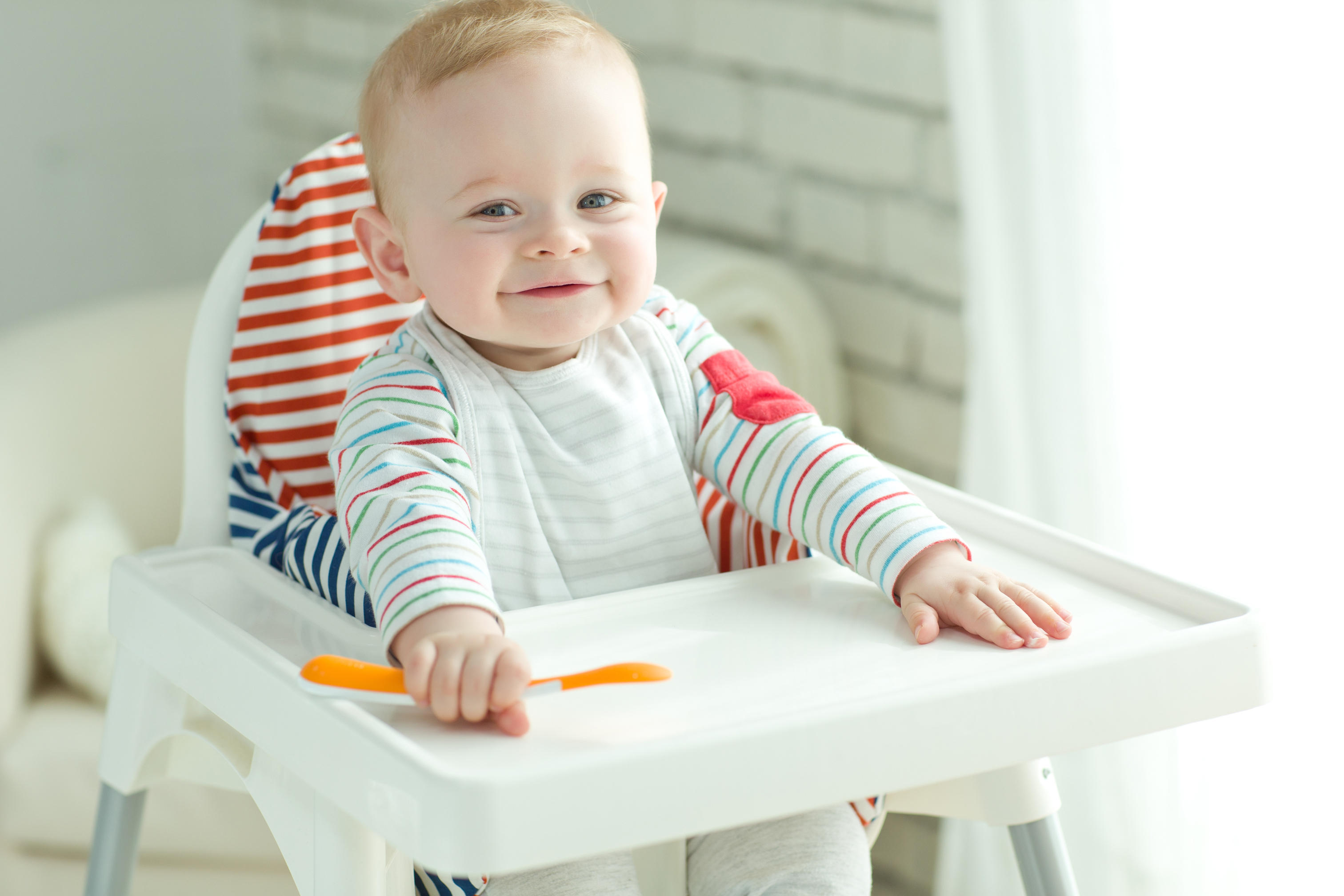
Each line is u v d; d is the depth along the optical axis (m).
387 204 0.90
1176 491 1.28
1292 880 1.24
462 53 0.84
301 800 0.75
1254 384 1.20
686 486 0.91
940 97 1.65
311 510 0.92
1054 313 1.34
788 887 0.80
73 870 1.53
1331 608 1.17
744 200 1.98
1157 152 1.24
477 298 0.84
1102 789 1.38
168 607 0.77
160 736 0.87
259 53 2.73
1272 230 1.17
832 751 0.61
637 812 0.57
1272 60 1.15
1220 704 0.69
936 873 1.79
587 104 0.84
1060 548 0.84
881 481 0.84
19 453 1.66
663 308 0.97
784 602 0.80
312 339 0.99
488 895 0.80
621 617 0.78
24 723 1.56
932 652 0.71
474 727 0.63
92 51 2.59
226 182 2.80
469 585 0.71
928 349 1.74
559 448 0.88
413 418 0.84
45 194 2.59
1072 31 1.28
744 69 1.93
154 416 1.88
